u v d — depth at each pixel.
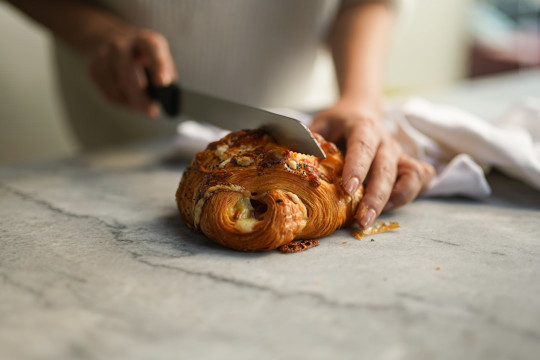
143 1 0.80
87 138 1.07
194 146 0.68
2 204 0.55
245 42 0.87
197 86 0.92
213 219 0.43
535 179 0.54
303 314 0.36
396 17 0.86
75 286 0.39
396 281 0.39
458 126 0.56
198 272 0.40
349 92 0.61
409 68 2.12
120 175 0.66
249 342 0.33
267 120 0.49
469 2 2.09
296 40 0.89
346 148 0.50
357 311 0.36
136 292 0.38
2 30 1.12
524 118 0.62
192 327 0.35
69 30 0.77
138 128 0.99
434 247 0.44
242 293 0.38
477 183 0.53
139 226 0.49
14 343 0.33
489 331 0.34
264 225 0.42
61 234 0.47
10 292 0.38
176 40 0.85
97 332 0.34
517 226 0.48
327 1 0.85
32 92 1.20
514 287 0.38
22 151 1.21
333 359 0.32
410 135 0.59
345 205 0.45
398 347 0.33
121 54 0.69
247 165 0.45
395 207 0.50
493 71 2.06
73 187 0.61
